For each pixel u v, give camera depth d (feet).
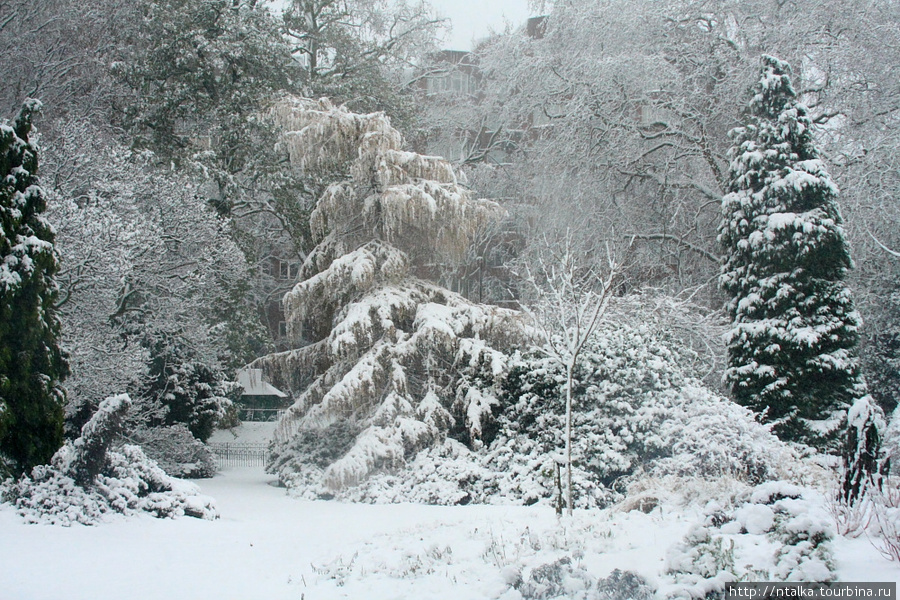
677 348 62.03
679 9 88.69
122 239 58.29
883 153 77.77
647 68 86.12
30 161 45.29
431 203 63.00
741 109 84.12
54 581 24.26
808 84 85.15
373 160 65.72
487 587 20.85
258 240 126.11
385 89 108.37
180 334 77.10
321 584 23.59
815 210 61.21
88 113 87.86
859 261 79.41
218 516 43.70
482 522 36.65
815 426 56.90
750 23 87.45
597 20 91.09
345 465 56.80
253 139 92.89
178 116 96.12
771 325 60.23
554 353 43.70
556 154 94.12
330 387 66.33
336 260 64.34
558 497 38.32
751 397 59.62
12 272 41.47
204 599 22.02
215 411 87.71
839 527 23.31
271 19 99.60
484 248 119.96
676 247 93.56
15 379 41.73
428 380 63.36
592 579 20.25
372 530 37.68
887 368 77.15
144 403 75.46
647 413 54.49
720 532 23.81
